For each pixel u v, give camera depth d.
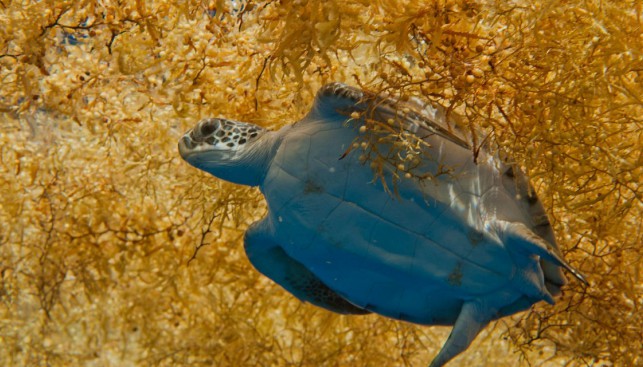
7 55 2.03
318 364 2.34
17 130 2.31
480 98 1.84
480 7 1.81
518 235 1.79
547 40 1.80
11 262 2.41
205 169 1.92
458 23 1.85
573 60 1.80
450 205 1.81
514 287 1.83
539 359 2.41
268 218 1.89
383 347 2.37
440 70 1.81
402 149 1.80
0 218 2.38
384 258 1.82
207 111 2.09
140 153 2.22
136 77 2.12
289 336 2.49
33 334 2.53
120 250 2.30
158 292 2.39
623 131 1.85
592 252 2.03
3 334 2.51
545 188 1.93
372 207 1.81
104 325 2.45
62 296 2.50
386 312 1.89
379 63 1.83
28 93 2.05
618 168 1.83
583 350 2.05
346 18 1.80
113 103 2.17
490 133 1.81
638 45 1.80
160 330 2.40
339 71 1.99
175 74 2.05
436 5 1.81
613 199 1.93
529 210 1.84
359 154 1.81
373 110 1.79
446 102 1.95
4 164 2.30
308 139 1.83
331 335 2.36
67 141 2.29
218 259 2.28
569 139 1.81
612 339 2.06
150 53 2.06
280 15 1.83
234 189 2.11
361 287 1.87
